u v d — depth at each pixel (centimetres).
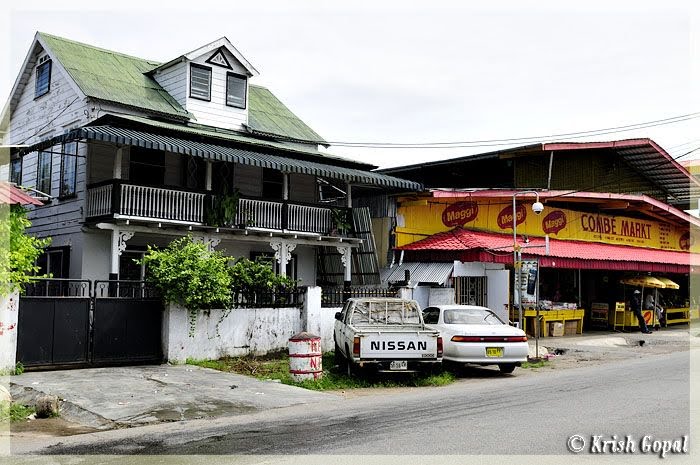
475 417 905
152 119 1948
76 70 1959
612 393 1112
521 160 2441
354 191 2359
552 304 2325
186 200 1778
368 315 1461
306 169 1842
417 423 870
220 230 1839
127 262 1877
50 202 1980
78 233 1820
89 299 1345
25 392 1087
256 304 1612
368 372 1360
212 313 1503
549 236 2422
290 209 1988
